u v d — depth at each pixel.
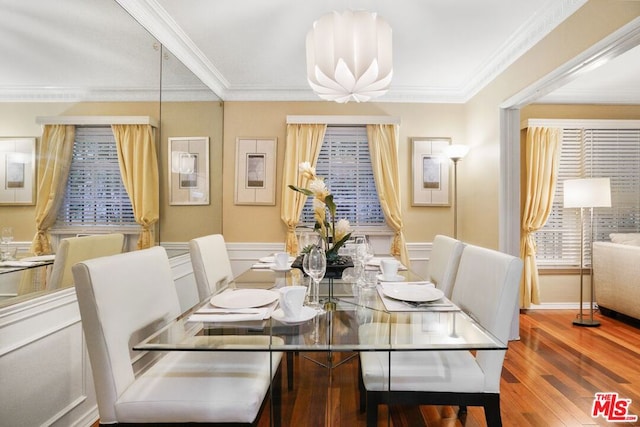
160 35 2.36
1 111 1.30
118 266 1.22
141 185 2.24
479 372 1.30
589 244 3.73
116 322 1.15
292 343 1.06
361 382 1.78
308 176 1.83
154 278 1.43
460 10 2.19
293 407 1.84
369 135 3.51
